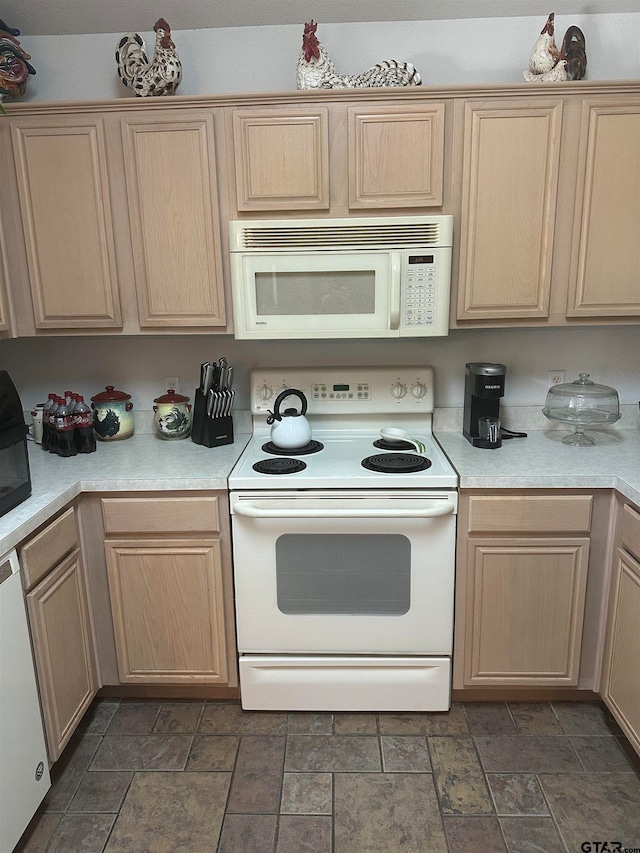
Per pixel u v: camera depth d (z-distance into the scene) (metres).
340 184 1.92
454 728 1.94
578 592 1.88
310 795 1.69
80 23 2.07
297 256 1.91
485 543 1.86
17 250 2.00
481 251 1.94
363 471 1.87
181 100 1.86
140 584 1.92
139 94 1.97
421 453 2.05
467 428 2.25
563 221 1.92
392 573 1.89
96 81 2.17
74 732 1.86
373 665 1.96
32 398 2.43
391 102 1.85
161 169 1.92
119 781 1.75
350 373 2.26
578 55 1.92
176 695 2.10
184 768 1.79
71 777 1.76
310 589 1.92
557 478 1.80
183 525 1.88
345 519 1.84
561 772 1.76
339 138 1.88
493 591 1.90
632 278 1.94
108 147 1.92
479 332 2.31
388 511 1.79
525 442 2.19
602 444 2.15
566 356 2.32
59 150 1.92
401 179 1.89
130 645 1.98
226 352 2.36
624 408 2.34
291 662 1.96
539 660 1.95
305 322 1.96
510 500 1.82
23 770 1.47
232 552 1.91
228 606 1.95
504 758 1.81
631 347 2.30
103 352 2.38
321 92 1.83
